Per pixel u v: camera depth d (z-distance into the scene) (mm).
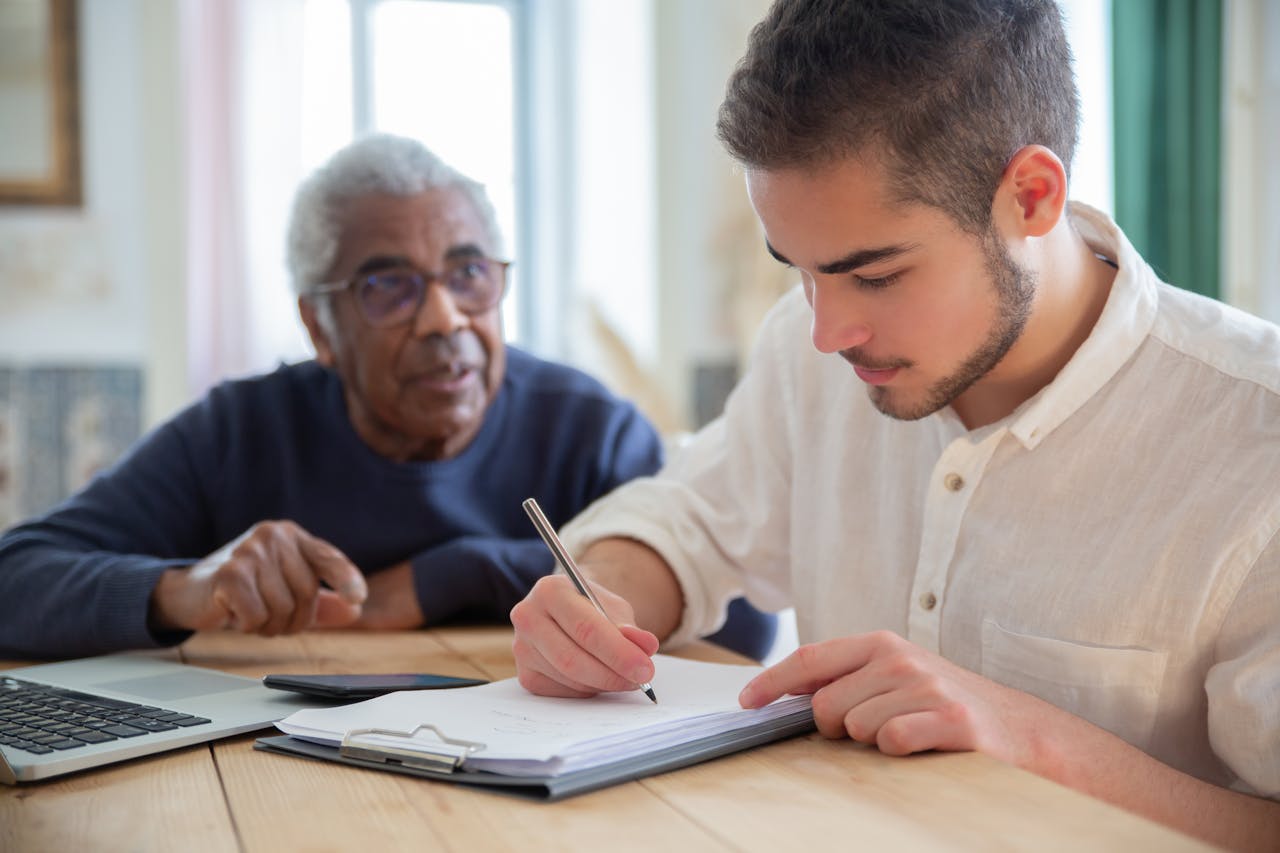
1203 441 986
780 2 944
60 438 3902
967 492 1091
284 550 1312
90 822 738
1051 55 962
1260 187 2996
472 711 894
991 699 847
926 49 877
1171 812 835
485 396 1725
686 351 4164
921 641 1131
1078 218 1116
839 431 1262
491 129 4641
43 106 3873
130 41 3916
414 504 1726
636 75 4184
